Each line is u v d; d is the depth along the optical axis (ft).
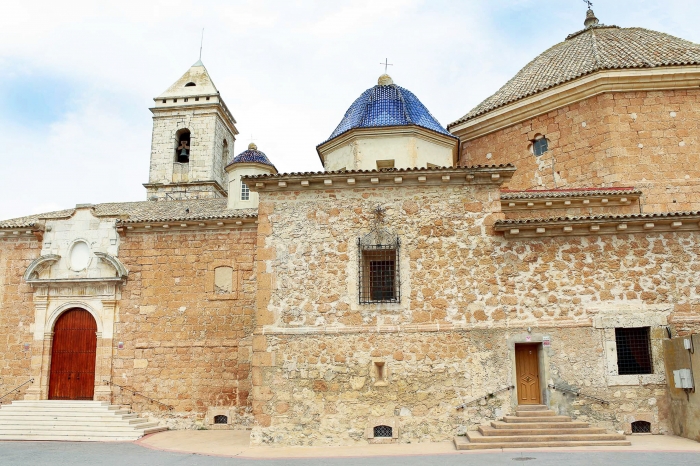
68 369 67.51
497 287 48.34
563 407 46.09
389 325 48.21
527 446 41.96
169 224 67.41
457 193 50.16
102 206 79.56
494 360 47.21
